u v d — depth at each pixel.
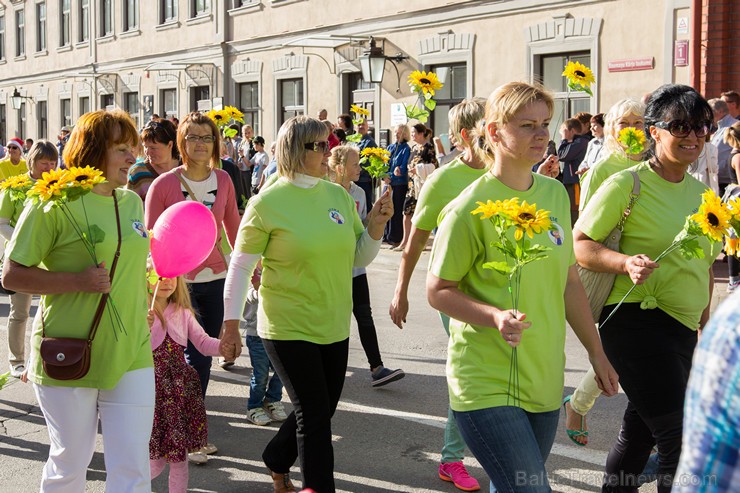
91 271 3.53
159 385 4.47
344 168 6.75
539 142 3.19
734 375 1.42
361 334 6.74
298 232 4.04
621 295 3.77
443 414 6.17
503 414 3.11
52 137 35.50
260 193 4.16
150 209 5.57
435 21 17.77
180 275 4.50
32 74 36.59
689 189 3.84
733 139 9.19
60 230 3.60
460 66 17.58
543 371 3.20
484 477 5.03
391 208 4.34
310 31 21.16
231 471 5.18
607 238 3.83
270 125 22.97
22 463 5.41
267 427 5.97
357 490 4.86
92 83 32.09
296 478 5.04
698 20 13.25
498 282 3.19
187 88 26.38
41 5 35.94
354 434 5.77
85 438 3.65
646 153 4.57
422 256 13.67
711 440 1.44
